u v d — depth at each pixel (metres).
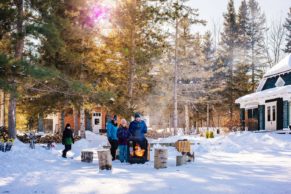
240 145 25.69
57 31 20.14
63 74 21.81
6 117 43.38
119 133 15.95
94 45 27.91
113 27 30.28
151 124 62.00
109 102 27.12
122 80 31.34
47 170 12.88
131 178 10.57
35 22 20.53
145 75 35.06
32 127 46.69
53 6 22.34
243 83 53.94
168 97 42.19
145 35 32.47
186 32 40.31
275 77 38.03
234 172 11.70
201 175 10.99
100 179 10.46
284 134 28.58
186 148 17.36
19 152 17.95
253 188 8.71
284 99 32.66
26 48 22.44
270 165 13.91
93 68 27.02
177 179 10.23
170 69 41.84
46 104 27.62
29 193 8.72
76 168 13.62
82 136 30.45
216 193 8.20
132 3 30.38
